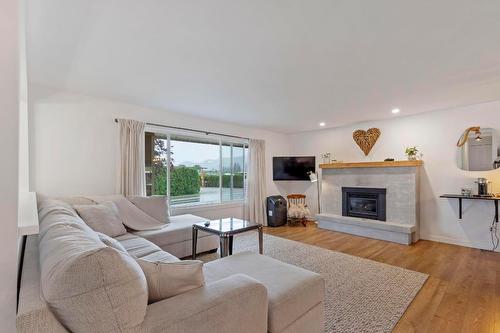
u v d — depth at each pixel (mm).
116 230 2775
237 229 2920
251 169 5465
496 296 2322
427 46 2021
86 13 1612
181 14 1629
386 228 4199
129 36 1897
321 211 5625
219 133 4969
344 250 3697
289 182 6340
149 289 1133
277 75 2637
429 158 4250
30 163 2926
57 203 2295
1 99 810
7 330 821
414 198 4180
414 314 2045
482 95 3303
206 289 1200
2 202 811
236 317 1167
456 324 1909
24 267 1122
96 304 843
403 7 1546
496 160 3641
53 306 834
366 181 4789
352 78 2713
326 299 2273
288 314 1456
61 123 3135
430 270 2939
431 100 3537
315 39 1928
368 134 4895
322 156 5789
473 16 1628
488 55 2168
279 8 1564
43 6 1530
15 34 835
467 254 3514
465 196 3615
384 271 2898
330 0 1488
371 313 2053
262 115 4449
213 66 2420
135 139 3674
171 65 2404
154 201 3447
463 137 3898
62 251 975
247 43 1994
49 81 2828
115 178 3564
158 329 945
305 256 3424
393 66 2398
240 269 1837
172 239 3139
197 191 4711
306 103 3684
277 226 5363
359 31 1816
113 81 2828
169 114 4207
